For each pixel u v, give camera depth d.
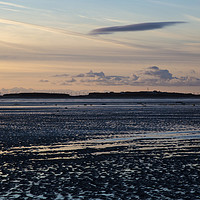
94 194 15.07
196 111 90.25
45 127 45.69
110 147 28.83
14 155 24.70
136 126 47.22
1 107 121.88
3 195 14.72
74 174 18.73
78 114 76.19
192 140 33.53
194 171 19.58
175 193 15.27
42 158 23.58
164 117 65.56
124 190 15.72
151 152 26.31
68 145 29.89
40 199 14.27
